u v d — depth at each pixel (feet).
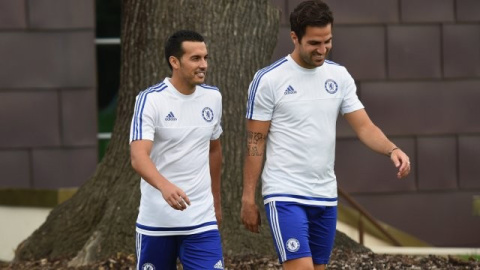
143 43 94.94
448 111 160.97
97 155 155.94
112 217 94.84
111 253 93.15
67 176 155.12
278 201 64.80
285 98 64.18
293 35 63.52
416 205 161.07
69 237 98.99
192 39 63.16
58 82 153.99
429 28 159.63
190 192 64.18
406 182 160.56
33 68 153.28
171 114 63.57
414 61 159.53
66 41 153.79
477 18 160.15
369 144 65.72
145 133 62.69
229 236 92.17
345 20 157.48
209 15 93.40
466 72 160.66
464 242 162.20
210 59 93.04
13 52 152.66
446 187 161.79
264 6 95.81
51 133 154.40
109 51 156.97
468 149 161.79
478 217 162.30
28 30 152.76
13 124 153.38
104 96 157.07
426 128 160.66
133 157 62.28
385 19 158.40
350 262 90.33
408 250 111.55
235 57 93.91
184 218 64.08
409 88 159.84
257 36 94.84
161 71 94.48
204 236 64.49
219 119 66.03
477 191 162.50
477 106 161.17
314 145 64.59
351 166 159.02
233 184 93.66
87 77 154.61
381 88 158.92
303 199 64.75
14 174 153.79
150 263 65.67
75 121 154.92
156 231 64.49
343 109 66.54
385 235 142.82
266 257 90.58
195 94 64.39
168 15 93.76
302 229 64.44
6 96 152.97
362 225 136.56
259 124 65.10
